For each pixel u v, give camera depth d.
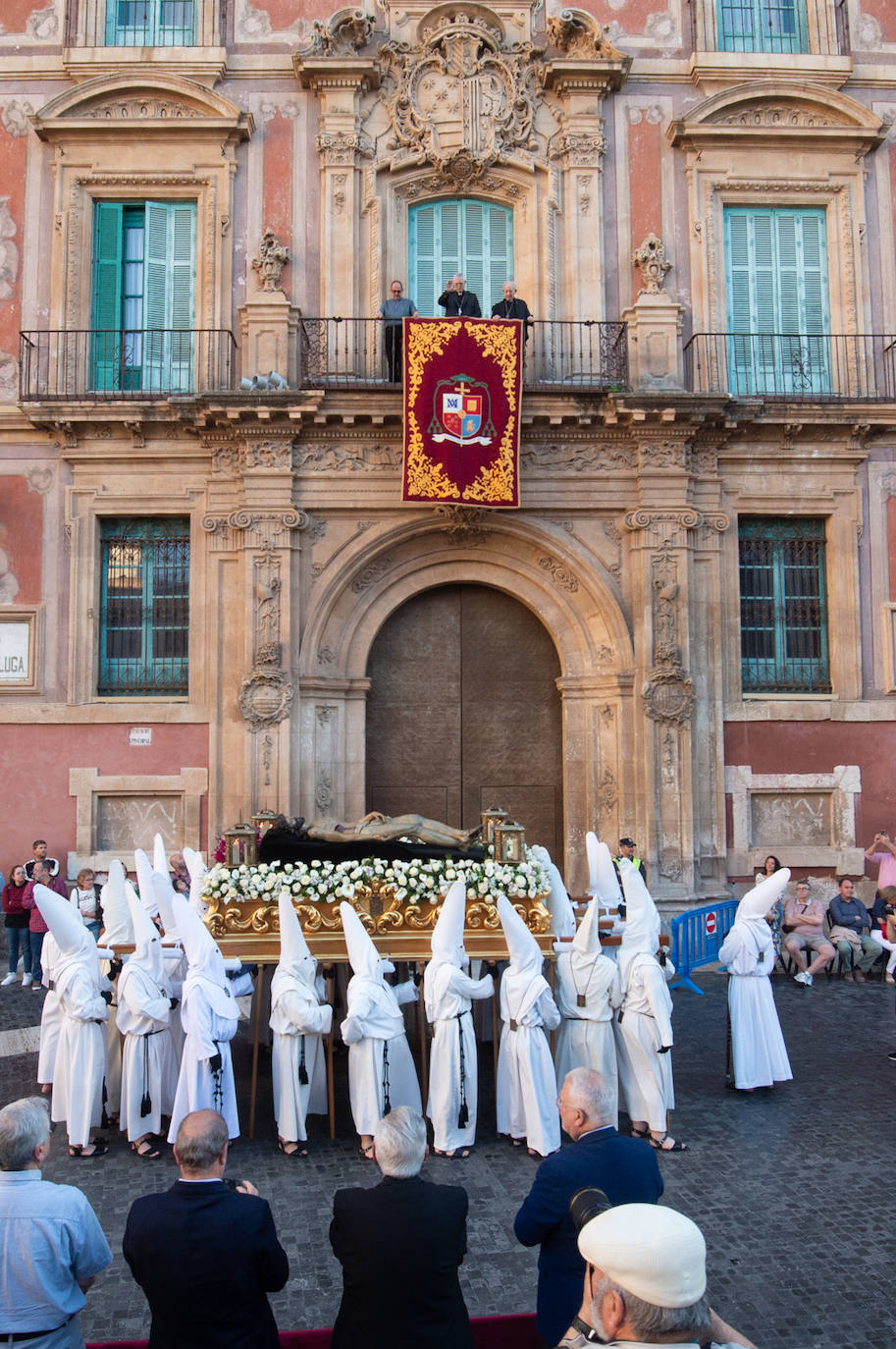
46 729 15.04
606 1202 3.74
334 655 15.33
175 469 15.26
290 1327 5.44
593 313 15.85
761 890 9.23
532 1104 7.65
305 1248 6.29
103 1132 8.16
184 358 15.85
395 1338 3.79
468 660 16.08
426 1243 3.88
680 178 16.23
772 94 16.12
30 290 15.71
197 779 14.91
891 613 15.73
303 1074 7.88
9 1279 3.85
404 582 15.73
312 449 14.97
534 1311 5.55
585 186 16.02
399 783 15.89
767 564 15.99
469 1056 7.82
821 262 16.53
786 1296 5.73
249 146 15.96
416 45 16.17
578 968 8.10
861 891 15.33
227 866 8.78
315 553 15.10
